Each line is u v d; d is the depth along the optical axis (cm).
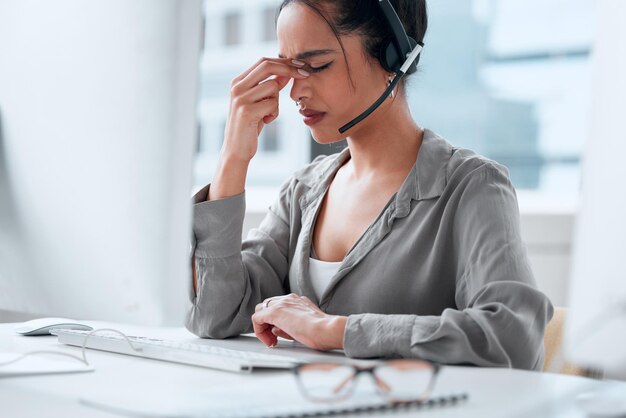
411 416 81
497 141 433
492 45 432
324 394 89
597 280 83
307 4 146
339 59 146
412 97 160
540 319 123
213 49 483
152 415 79
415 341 116
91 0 100
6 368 105
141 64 96
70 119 102
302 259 158
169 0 94
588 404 87
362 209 154
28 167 108
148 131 96
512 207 140
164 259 95
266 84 153
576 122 419
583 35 416
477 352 115
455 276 142
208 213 151
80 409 84
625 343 81
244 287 155
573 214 293
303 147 438
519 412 84
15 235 110
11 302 113
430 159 148
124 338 121
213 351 113
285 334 134
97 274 101
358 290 147
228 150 154
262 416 77
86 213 101
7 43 109
